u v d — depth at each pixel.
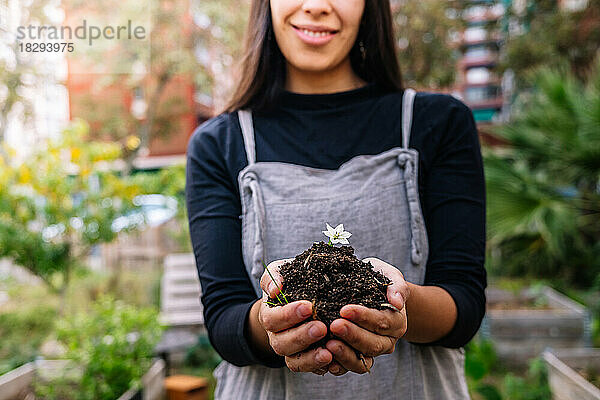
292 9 1.12
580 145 4.37
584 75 9.02
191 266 5.30
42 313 5.10
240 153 1.15
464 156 1.13
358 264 0.85
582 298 5.19
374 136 1.15
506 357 4.03
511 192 4.21
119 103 9.26
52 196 4.54
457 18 10.09
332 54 1.15
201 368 4.20
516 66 9.66
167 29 7.60
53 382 2.81
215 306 1.03
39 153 4.45
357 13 1.13
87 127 4.74
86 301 5.60
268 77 1.20
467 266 1.04
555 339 4.07
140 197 5.21
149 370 3.06
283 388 1.07
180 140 10.85
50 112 6.02
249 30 1.23
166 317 4.42
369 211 1.06
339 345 0.74
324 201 1.07
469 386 2.96
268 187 1.10
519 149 4.94
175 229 6.83
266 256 1.05
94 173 4.74
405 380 1.05
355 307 0.73
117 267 6.41
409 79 9.36
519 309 4.72
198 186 1.15
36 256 4.53
